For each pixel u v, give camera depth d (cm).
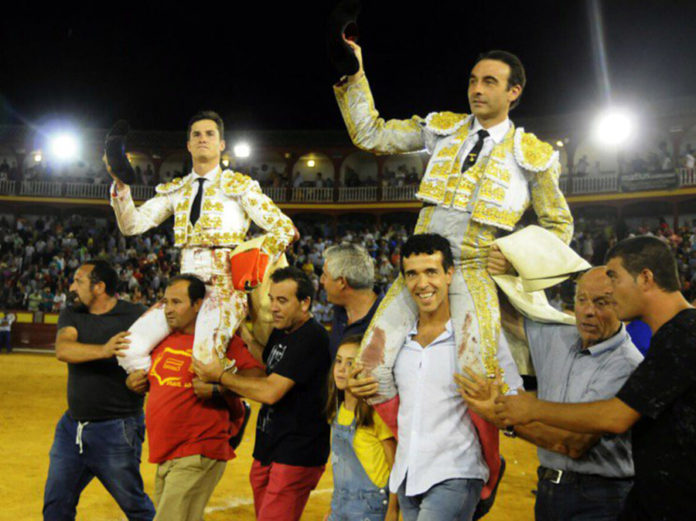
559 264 271
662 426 215
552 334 293
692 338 210
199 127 376
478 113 290
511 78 288
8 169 3250
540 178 287
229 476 642
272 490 348
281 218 364
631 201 2644
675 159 2594
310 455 351
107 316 408
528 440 276
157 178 3244
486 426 285
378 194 3125
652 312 228
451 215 288
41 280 2305
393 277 2316
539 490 290
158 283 2228
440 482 279
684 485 211
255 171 3316
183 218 374
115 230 3188
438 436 281
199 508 350
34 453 707
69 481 389
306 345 351
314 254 2559
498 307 281
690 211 2644
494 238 291
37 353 2056
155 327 364
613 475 268
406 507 290
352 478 317
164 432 349
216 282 362
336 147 3209
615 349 278
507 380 279
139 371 362
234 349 367
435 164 296
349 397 319
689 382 208
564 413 227
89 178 3247
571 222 291
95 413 383
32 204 3200
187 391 352
